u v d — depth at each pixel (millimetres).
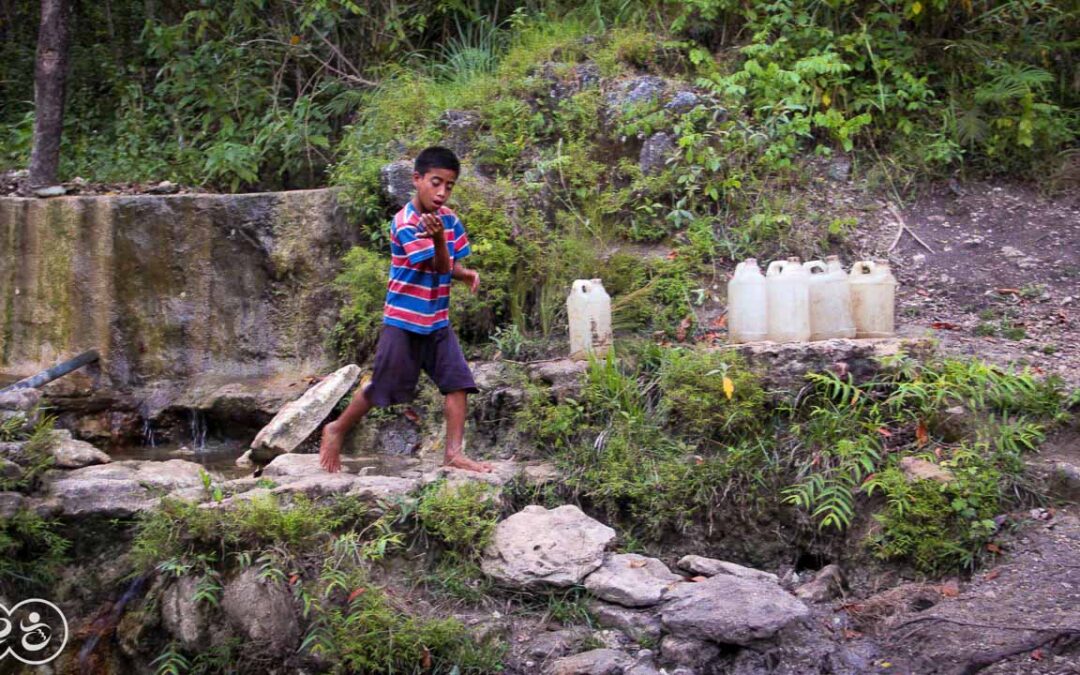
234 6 9352
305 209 6707
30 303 6984
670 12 8008
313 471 4805
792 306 5160
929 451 4613
